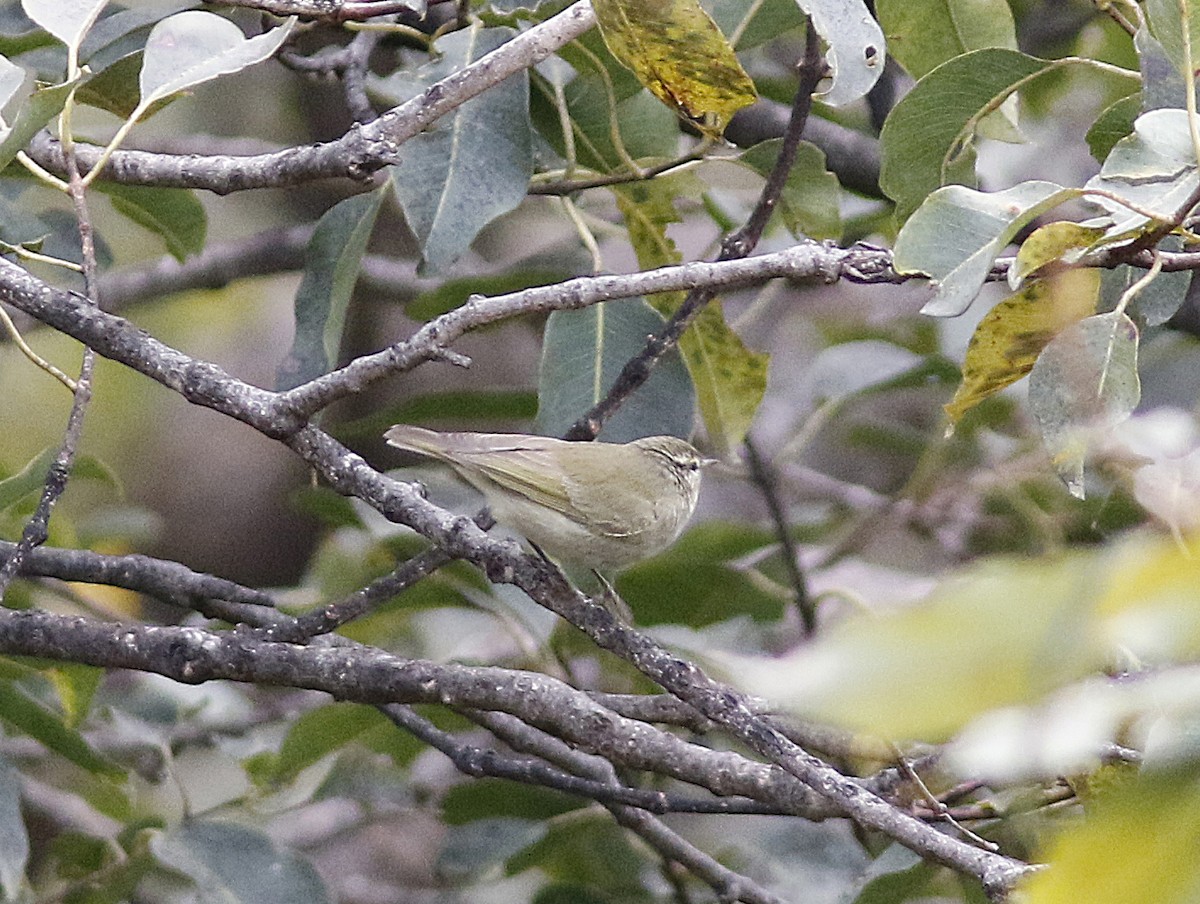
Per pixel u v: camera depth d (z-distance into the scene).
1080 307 6.03
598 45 7.56
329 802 12.52
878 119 11.25
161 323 16.22
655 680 5.70
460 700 6.53
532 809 9.85
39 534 6.49
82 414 6.64
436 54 8.57
